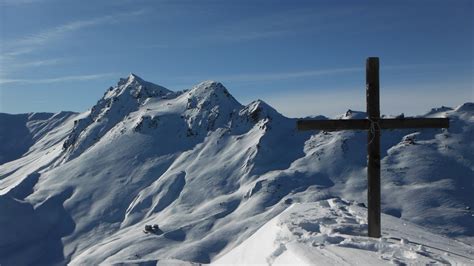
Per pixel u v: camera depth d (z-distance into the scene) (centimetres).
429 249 1267
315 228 1523
